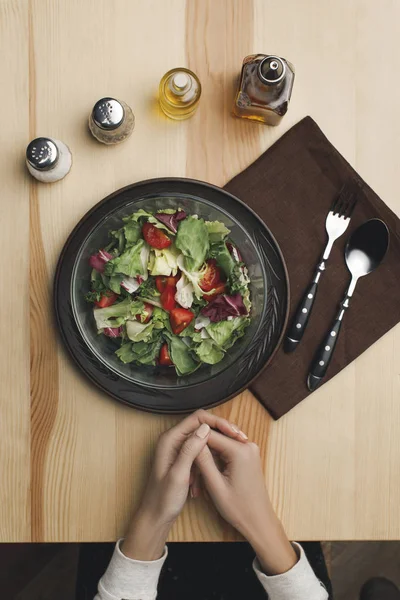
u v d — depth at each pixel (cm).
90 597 123
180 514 103
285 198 104
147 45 103
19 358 102
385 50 105
